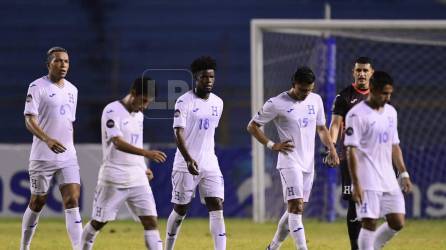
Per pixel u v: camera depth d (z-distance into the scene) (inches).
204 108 1288.1
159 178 2330.2
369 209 1083.3
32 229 1373.0
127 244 1604.3
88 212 2311.8
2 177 2327.8
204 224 2130.9
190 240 1700.3
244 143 3307.1
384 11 3690.9
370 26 2172.7
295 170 1284.4
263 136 1306.6
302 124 1295.5
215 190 1290.6
